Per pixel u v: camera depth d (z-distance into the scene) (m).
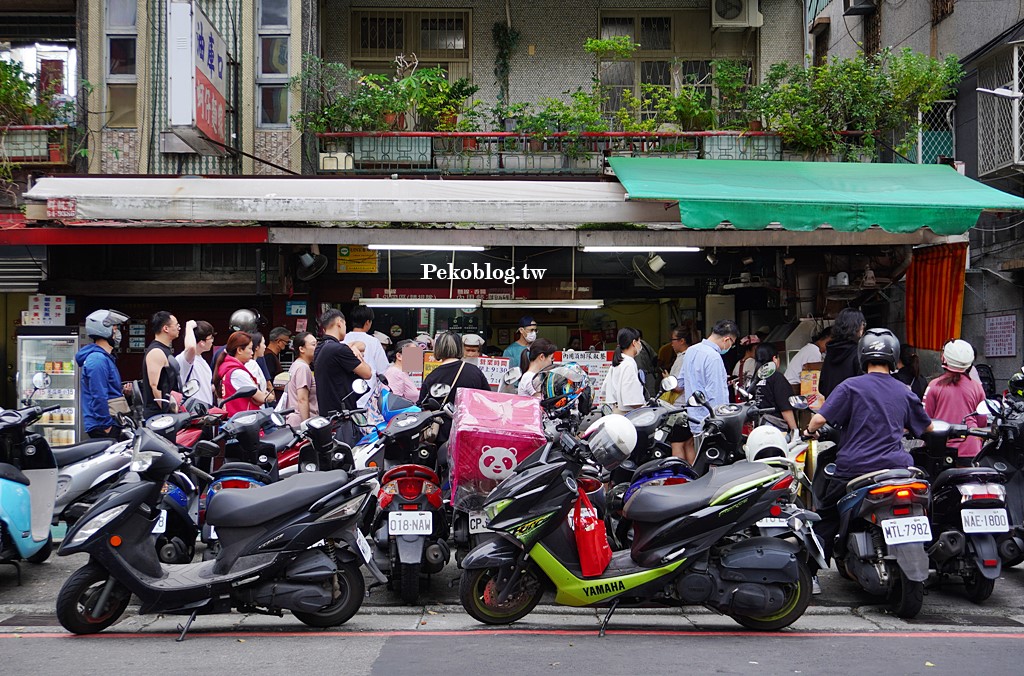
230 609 5.38
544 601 6.29
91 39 12.01
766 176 10.53
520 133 11.48
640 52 13.45
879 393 6.09
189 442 7.12
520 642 5.27
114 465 7.07
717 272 12.03
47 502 6.82
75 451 7.44
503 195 10.17
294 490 5.45
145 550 5.42
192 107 10.10
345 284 11.89
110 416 7.97
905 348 9.98
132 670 4.66
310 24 12.04
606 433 5.38
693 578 5.38
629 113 12.86
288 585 5.34
